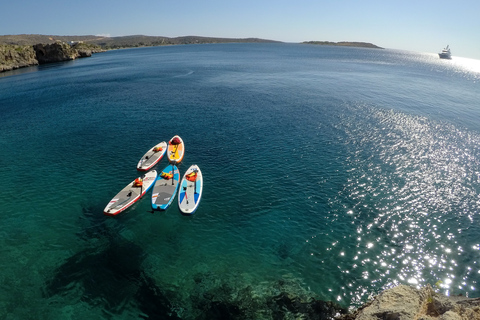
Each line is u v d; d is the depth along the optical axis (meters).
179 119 57.53
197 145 45.44
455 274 22.73
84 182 35.44
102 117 59.22
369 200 32.00
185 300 20.42
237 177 36.38
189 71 126.25
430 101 76.19
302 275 22.64
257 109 64.38
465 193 33.34
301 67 144.75
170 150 42.28
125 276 22.36
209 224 28.41
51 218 28.92
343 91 85.00
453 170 38.38
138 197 32.06
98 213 29.97
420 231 27.39
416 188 34.25
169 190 33.16
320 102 71.06
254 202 31.62
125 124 54.88
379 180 35.84
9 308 19.66
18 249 24.86
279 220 28.89
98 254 24.52
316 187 34.31
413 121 57.72
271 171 37.78
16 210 29.98
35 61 167.75
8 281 21.70
